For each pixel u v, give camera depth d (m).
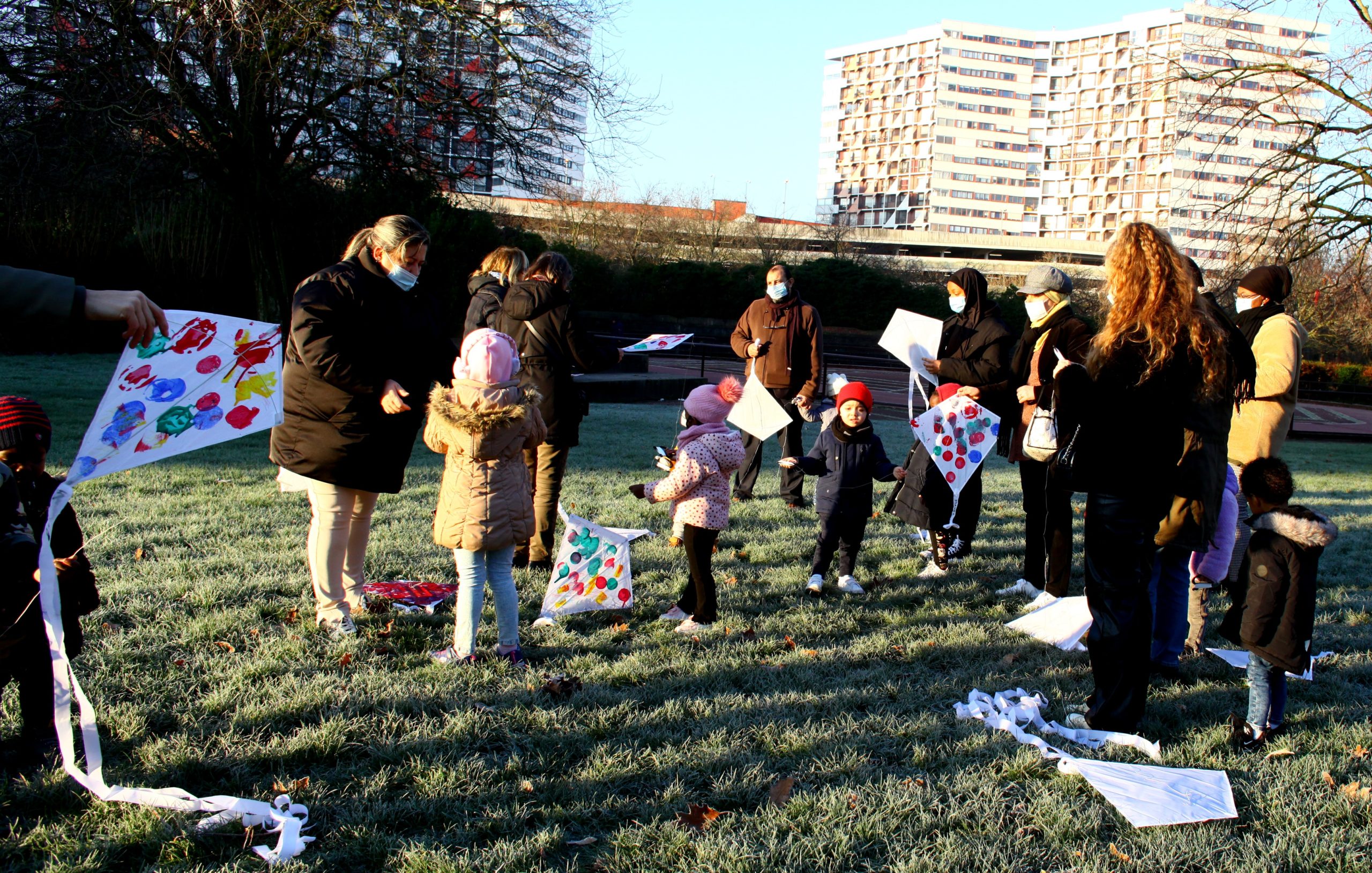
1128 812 2.96
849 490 5.45
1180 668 4.39
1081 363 4.74
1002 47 128.62
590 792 2.99
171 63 13.35
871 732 3.53
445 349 4.50
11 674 2.85
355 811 2.81
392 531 6.22
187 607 4.49
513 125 17.03
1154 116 116.94
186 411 2.91
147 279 19.70
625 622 4.79
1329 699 4.10
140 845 2.61
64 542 2.96
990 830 2.86
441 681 3.77
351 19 14.95
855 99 138.38
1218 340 3.47
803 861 2.65
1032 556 5.60
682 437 4.70
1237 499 5.11
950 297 6.10
